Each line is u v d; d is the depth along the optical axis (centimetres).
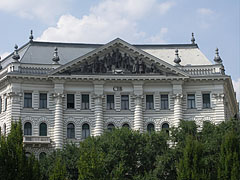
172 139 9956
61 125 11194
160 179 9525
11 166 8012
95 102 11400
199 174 8675
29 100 11269
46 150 11100
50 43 12212
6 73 11244
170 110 11494
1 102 11531
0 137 8631
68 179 9706
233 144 8900
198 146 8919
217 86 11538
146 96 11594
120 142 9694
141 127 11356
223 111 11450
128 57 11581
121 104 11512
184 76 11450
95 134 11275
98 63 11462
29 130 11169
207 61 12162
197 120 11462
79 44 12350
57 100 11269
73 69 11388
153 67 11519
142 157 9819
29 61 11681
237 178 8625
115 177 8906
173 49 12538
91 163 8650
